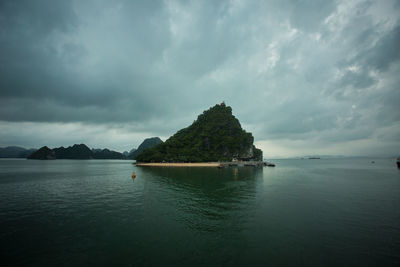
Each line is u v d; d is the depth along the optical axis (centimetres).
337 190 3434
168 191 3397
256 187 3794
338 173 6881
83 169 9288
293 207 2331
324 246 1366
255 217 1967
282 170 8438
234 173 6931
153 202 2594
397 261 1185
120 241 1439
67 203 2550
